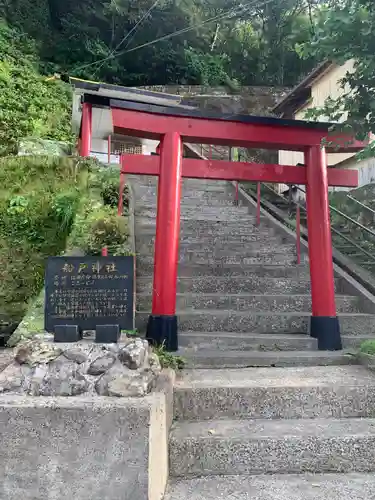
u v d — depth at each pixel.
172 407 3.11
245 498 2.45
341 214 7.31
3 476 2.19
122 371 2.46
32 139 9.10
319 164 4.82
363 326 4.79
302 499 2.44
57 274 2.77
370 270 6.29
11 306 4.85
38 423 2.21
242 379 3.49
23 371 2.52
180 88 19.09
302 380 3.46
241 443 2.80
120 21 19.30
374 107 3.71
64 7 18.16
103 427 2.20
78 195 5.54
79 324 2.72
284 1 21.72
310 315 4.73
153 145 14.97
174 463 2.75
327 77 11.09
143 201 8.30
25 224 5.18
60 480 2.18
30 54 14.25
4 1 15.12
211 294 5.18
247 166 4.89
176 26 20.66
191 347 4.33
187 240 6.82
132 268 2.80
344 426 3.06
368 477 2.76
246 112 18.34
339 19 3.45
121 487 2.16
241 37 24.02
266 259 6.32
